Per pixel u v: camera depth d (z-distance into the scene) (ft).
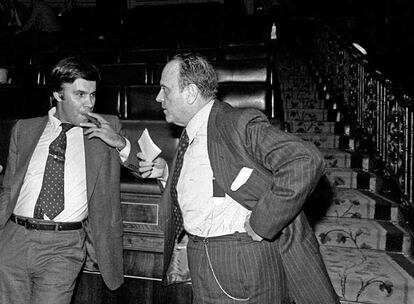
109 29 33.47
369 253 10.11
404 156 10.96
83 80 6.12
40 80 16.79
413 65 23.38
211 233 5.11
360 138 14.99
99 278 8.38
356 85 16.58
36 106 11.99
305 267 4.90
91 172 6.30
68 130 6.47
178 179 5.37
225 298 5.13
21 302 6.28
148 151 6.00
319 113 18.43
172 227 5.85
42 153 6.40
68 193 6.30
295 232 4.97
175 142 9.86
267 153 4.61
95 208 6.37
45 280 6.18
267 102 12.01
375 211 11.34
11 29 26.48
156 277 8.08
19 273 6.23
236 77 14.82
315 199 11.74
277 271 5.08
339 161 14.20
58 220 6.26
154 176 6.24
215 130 5.01
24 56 20.53
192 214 5.18
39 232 6.21
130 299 8.25
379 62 23.75
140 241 8.14
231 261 5.02
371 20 28.68
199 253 5.22
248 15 33.04
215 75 5.34
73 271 6.37
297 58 29.30
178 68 5.17
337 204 11.66
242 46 18.93
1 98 12.25
